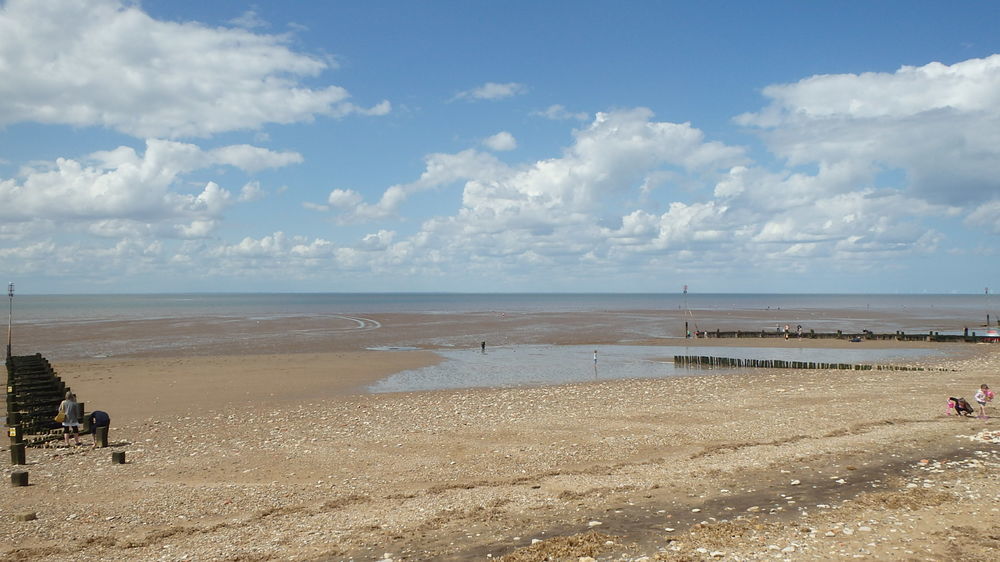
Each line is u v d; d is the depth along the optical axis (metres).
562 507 16.16
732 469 19.62
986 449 21.52
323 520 15.77
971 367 52.28
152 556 13.39
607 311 184.25
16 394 37.19
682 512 15.33
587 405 34.16
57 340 78.62
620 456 22.67
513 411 32.50
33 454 24.39
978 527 13.45
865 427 26.39
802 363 54.16
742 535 13.38
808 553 12.17
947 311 194.25
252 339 80.69
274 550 13.50
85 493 18.89
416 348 71.06
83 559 13.34
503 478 19.88
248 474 21.05
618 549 12.81
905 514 14.49
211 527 15.44
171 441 26.48
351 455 23.38
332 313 163.88
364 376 48.06
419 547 13.44
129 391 40.47
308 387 42.66
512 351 68.00
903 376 46.22
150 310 184.62
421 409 33.69
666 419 29.52
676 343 77.56
